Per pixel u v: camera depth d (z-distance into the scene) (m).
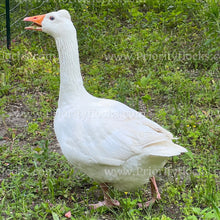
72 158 2.55
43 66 3.96
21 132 3.29
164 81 3.85
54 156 2.97
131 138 2.45
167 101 3.61
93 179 2.78
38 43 4.41
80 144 2.51
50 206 2.65
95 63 4.02
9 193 2.74
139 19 4.76
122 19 5.05
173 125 3.25
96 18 4.69
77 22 4.67
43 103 3.54
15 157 3.00
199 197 2.66
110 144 2.47
